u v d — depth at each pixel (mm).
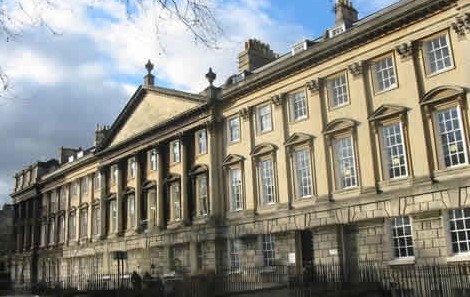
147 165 45531
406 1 27562
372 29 27609
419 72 25812
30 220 70688
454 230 23391
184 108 40812
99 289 32500
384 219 26047
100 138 54344
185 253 38750
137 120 47188
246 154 35188
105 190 51375
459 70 24078
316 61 30953
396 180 25922
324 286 22250
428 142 24891
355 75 28656
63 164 67188
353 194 27859
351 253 27531
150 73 46375
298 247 30453
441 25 24938
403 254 25281
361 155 27734
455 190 23297
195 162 39531
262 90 34812
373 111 27703
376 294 21891
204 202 38281
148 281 30500
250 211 33844
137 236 44281
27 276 67688
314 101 30859
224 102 37844
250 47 41125
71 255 56344
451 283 19797
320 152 30016
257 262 32781
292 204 31344
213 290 25875
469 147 23297
